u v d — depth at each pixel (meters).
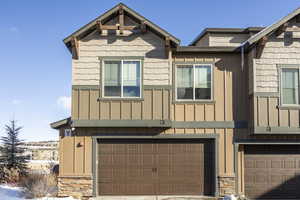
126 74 16.33
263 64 16.33
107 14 16.08
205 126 16.69
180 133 16.61
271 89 16.25
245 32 19.28
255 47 16.30
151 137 16.52
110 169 16.56
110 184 16.50
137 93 16.27
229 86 16.95
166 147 16.75
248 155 16.91
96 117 16.06
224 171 16.56
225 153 16.62
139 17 16.09
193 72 16.97
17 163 26.53
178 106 16.73
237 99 16.89
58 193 16.08
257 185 16.78
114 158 16.59
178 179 16.69
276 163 16.92
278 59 16.39
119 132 16.45
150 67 16.31
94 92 16.17
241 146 16.78
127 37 16.44
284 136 16.69
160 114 16.12
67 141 16.33
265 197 16.77
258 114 16.11
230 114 16.81
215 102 16.83
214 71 16.98
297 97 16.41
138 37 16.44
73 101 16.11
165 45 16.14
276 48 16.44
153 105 16.16
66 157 16.27
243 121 16.78
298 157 16.98
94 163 16.25
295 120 16.23
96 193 16.22
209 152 16.80
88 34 16.41
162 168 16.69
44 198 15.78
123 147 16.66
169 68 16.31
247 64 17.03
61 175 16.12
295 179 16.89
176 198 16.03
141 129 16.53
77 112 16.06
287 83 16.42
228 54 17.09
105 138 16.47
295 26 16.50
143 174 16.62
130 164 16.61
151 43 16.41
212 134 16.66
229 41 19.38
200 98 16.89
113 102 16.14
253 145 16.91
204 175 16.72
